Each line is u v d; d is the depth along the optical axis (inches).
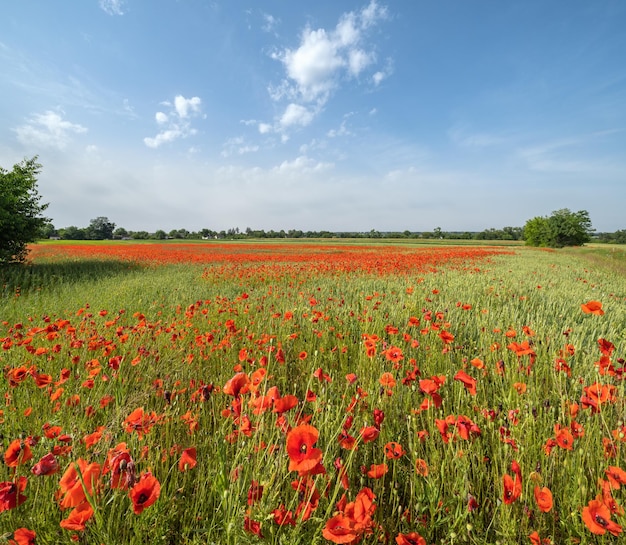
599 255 1182.3
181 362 124.2
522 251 1395.2
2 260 513.7
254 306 211.5
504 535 52.3
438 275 402.6
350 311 191.8
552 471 64.0
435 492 55.7
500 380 100.7
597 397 67.9
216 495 59.2
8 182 502.9
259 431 56.5
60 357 117.2
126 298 252.7
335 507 54.0
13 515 50.9
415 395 92.4
